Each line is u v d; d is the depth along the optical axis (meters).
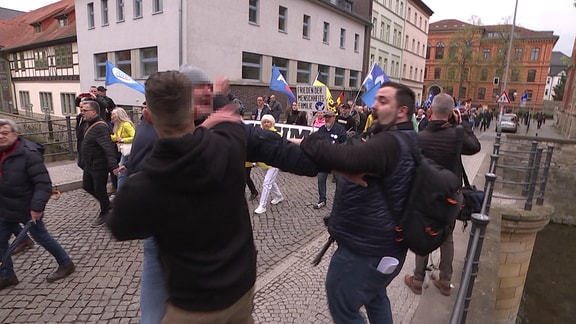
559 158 13.91
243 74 19.20
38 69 29.30
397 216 1.94
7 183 3.54
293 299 3.62
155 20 16.70
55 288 3.77
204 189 1.33
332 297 2.21
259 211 6.23
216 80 1.85
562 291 12.00
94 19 20.22
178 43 15.89
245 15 18.45
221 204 1.42
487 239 5.12
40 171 3.64
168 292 1.50
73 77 25.25
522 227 7.04
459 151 3.09
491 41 48.06
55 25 29.92
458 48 47.78
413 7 42.78
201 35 16.39
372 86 7.90
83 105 5.24
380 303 2.42
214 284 1.44
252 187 7.05
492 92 58.44
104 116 8.77
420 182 1.89
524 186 8.25
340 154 1.75
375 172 1.84
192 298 1.44
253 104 19.61
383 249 1.99
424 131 3.21
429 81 65.25
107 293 3.70
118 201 1.29
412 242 1.91
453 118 3.22
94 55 20.92
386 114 2.00
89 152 5.25
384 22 35.66
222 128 1.50
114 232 1.33
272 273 4.17
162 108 1.30
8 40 34.31
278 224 5.81
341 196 2.08
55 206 6.30
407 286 3.79
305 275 4.12
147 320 2.00
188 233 1.37
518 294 7.60
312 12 24.05
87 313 3.37
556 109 48.69
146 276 2.04
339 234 2.10
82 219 5.70
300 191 7.81
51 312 3.37
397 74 40.88
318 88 8.77
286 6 21.45
